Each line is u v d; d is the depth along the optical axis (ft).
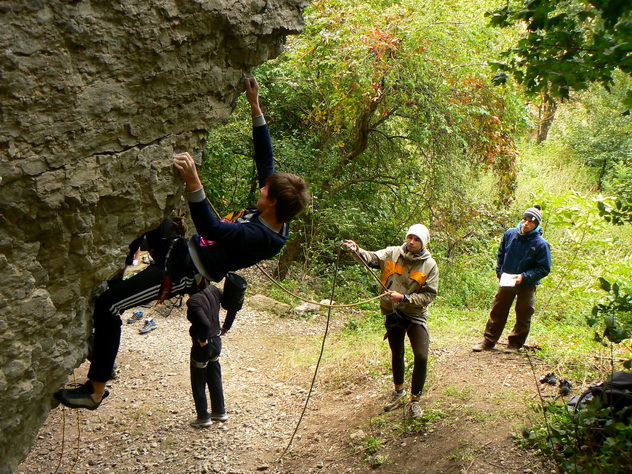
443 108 32.94
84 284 9.14
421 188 36.50
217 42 9.82
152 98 8.96
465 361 20.83
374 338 25.29
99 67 7.99
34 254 8.03
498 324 21.38
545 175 54.70
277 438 18.06
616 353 20.27
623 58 10.61
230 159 35.55
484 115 34.81
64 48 7.45
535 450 14.44
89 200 8.30
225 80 10.45
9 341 7.94
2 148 7.11
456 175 35.19
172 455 17.07
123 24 8.06
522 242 20.53
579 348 20.95
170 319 27.35
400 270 16.99
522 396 17.62
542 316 28.07
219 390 18.74
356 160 38.40
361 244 37.06
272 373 22.85
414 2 30.96
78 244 8.57
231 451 17.33
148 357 23.52
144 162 9.11
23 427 9.18
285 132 38.83
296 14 11.57
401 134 38.06
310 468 16.10
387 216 37.32
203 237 9.50
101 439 17.92
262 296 30.42
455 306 32.48
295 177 10.09
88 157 8.23
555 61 11.30
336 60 31.24
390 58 31.27
